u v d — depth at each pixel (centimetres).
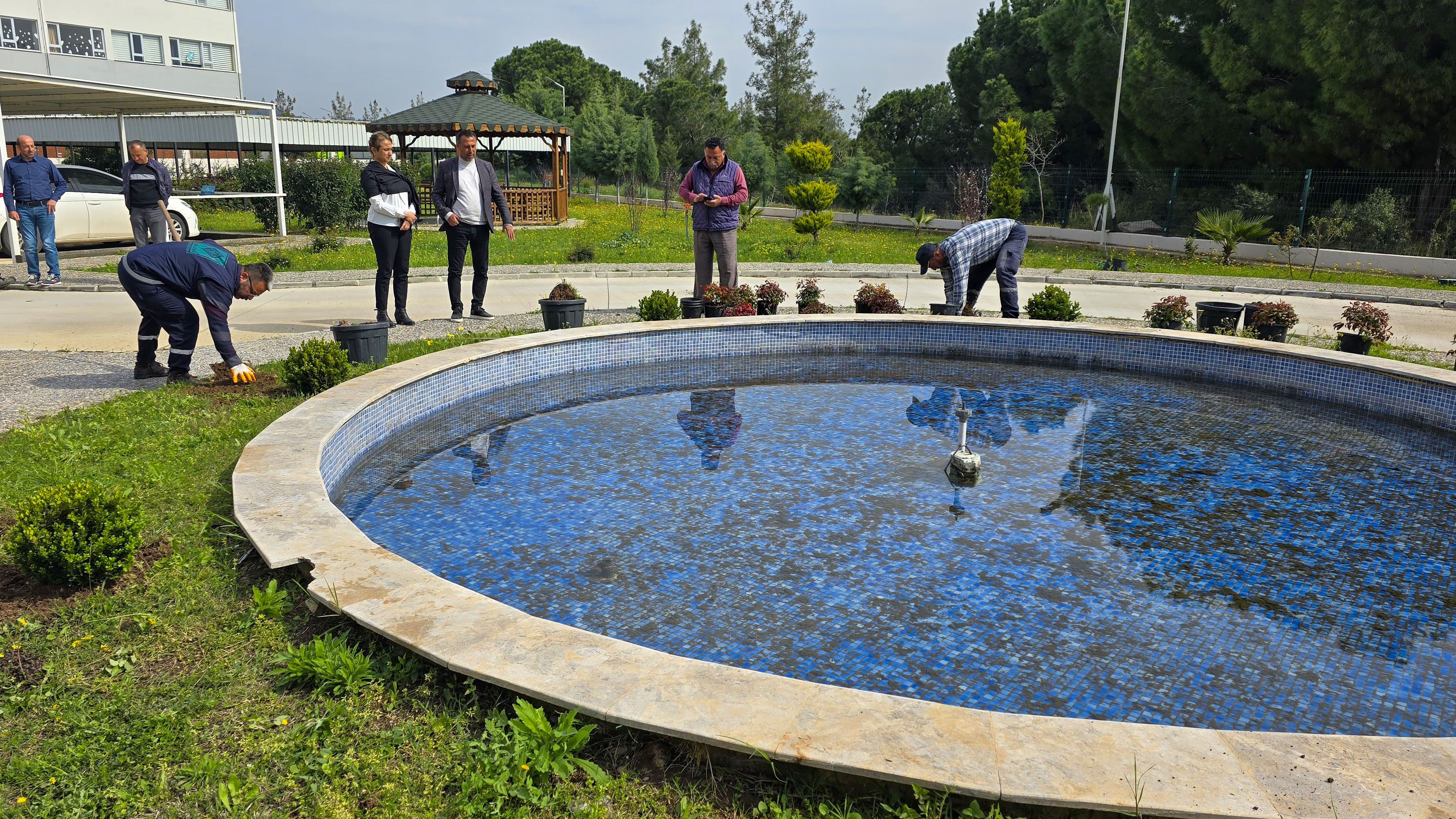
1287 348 716
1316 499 451
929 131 3500
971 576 354
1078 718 251
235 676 234
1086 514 425
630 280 1339
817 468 489
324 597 256
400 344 725
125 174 1002
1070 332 805
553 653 228
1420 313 1143
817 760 186
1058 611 327
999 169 2252
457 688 230
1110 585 350
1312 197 1861
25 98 1605
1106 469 496
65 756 199
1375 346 820
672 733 196
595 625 311
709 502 436
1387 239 1688
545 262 1491
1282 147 1888
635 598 332
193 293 561
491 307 1012
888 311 919
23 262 1249
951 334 835
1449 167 1714
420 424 573
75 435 445
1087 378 754
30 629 253
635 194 3603
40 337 752
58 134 2789
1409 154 1711
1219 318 872
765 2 4694
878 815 186
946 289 875
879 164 3606
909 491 454
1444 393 600
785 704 207
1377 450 544
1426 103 1566
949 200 2939
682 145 4653
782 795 191
